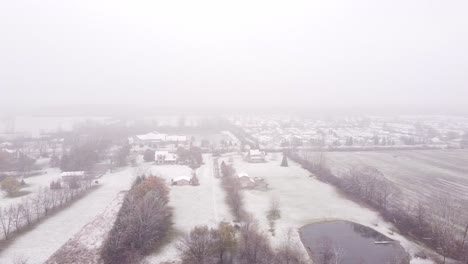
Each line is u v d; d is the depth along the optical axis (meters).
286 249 86.81
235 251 85.44
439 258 83.88
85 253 84.00
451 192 138.75
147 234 88.06
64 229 98.62
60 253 84.06
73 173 152.75
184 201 125.38
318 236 97.25
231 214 111.94
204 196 131.38
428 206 118.88
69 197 126.25
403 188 144.25
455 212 111.38
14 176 158.75
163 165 187.50
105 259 81.12
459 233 95.81
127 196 114.94
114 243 85.31
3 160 179.25
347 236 97.94
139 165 185.25
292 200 128.88
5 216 104.50
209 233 86.75
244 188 144.25
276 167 185.38
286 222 106.94
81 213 111.31
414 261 82.38
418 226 99.38
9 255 83.12
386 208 116.88
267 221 107.06
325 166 176.00
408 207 116.75
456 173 173.50
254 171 176.12
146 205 95.50
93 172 168.75
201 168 179.88
